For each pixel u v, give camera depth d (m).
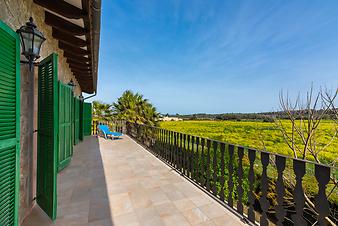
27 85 2.27
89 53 3.85
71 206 2.38
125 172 3.80
